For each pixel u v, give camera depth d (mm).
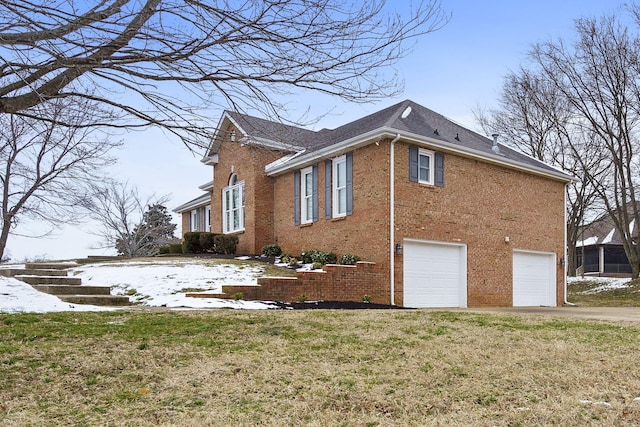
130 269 16594
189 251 22312
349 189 16875
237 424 4316
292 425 4332
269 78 6105
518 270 19156
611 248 42531
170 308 11422
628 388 5465
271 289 13719
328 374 5836
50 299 10641
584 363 6520
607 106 25875
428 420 4469
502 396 5176
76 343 6938
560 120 29656
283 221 20094
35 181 19656
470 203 17656
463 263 17250
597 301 23531
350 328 8508
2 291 10500
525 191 19609
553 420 4473
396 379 5691
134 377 5648
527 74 29453
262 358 6469
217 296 12969
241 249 21156
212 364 6160
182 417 4480
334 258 16750
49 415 4523
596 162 29812
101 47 5438
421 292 16141
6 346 6656
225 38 5676
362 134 15977
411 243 16047
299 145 7703
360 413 4648
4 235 19641
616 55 24672
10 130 17953
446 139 17328
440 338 7941
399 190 15711
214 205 23672
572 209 33562
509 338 8070
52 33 5168
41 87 5945
